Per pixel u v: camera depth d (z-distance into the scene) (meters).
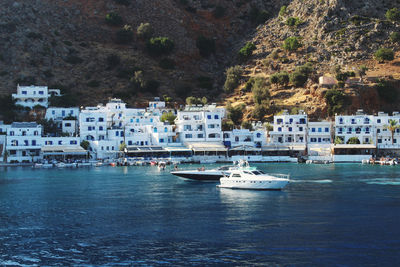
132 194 87.56
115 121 186.12
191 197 83.62
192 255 49.16
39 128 165.75
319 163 162.88
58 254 49.78
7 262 47.56
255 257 48.41
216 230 58.50
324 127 177.00
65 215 67.81
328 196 83.31
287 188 94.19
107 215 67.69
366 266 45.78
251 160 167.88
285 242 53.19
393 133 172.00
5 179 112.94
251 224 61.47
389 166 147.62
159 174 124.75
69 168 147.00
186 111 177.12
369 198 80.88
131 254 49.62
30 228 60.12
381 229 58.53
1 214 68.62
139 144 172.25
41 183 104.50
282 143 175.50
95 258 48.53
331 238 54.62
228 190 92.31
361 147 167.12
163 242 53.62
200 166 147.75
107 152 167.25
